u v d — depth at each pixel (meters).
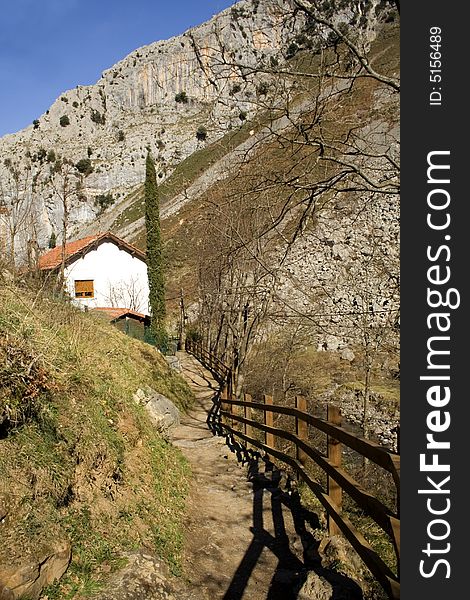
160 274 26.09
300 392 16.69
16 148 107.38
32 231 9.52
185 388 13.77
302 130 5.29
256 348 17.12
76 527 3.60
